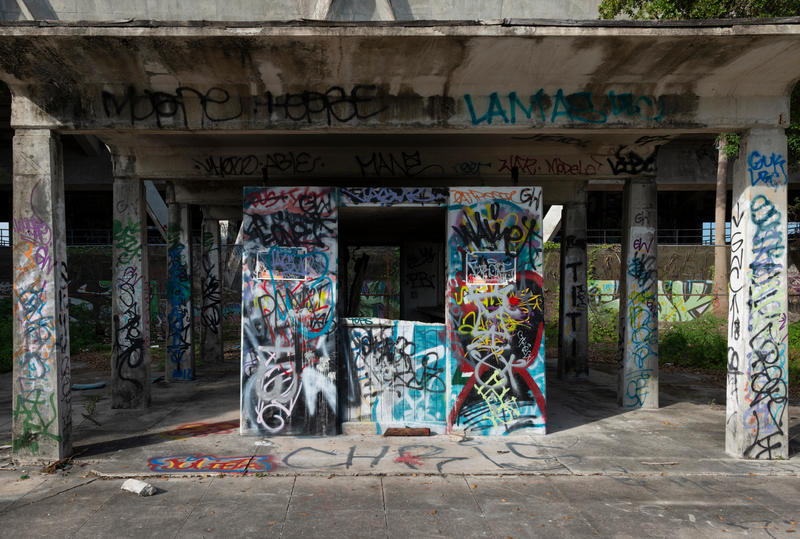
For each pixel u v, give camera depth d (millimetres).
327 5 10141
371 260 18141
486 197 5961
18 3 10047
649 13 8453
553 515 4008
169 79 5168
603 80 5320
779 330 5297
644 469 4973
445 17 10430
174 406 7676
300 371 5898
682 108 5406
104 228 32000
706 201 35000
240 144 7621
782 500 4320
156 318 16938
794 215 19344
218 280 12406
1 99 19797
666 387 9406
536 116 5406
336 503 4172
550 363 12523
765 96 5383
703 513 4066
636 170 7699
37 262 5070
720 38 4699
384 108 5367
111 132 5359
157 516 3939
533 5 10320
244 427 5926
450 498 4289
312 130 5379
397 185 8289
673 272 19703
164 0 10258
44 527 3770
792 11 7828
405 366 6066
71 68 4941
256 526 3787
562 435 6047
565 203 10305
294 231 5945
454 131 5488
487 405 5957
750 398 5309
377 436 5902
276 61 4938
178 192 10195
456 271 5949
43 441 5070
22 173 5086
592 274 18703
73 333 15492
